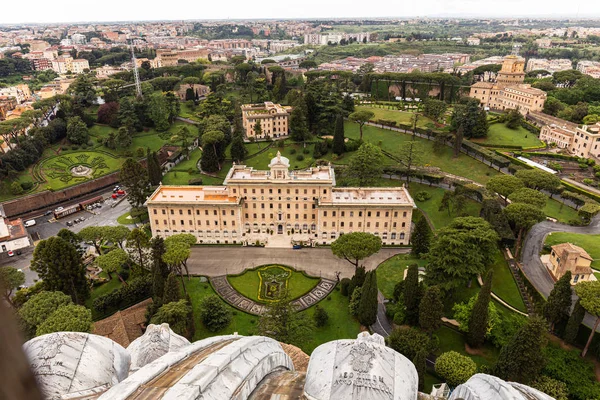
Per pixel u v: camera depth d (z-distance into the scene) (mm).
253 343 47594
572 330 91500
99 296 112938
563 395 78250
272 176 146125
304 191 145750
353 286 115938
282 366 51875
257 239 149250
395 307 107562
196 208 146375
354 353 42281
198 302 116938
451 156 193125
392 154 199750
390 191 152500
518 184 144250
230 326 108125
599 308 84375
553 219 145750
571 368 85250
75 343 43906
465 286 115000
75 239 126000
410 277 102062
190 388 33969
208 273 131000
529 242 133125
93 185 192875
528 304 108812
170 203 145750
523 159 183750
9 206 169875
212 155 192250
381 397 37438
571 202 155000
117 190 190750
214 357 40625
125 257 118875
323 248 145250
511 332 95188
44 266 107062
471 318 95000
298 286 123625
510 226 134750
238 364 41500
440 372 84188
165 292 101688
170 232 150875
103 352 45312
